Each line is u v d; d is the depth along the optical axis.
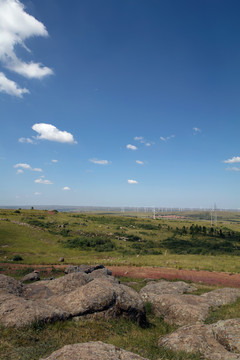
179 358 7.17
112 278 20.94
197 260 39.38
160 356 7.39
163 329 10.80
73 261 36.88
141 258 41.69
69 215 95.75
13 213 82.12
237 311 11.94
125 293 11.27
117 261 37.22
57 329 8.54
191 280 24.64
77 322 9.38
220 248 57.22
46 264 33.72
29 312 8.83
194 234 76.75
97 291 10.72
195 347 7.70
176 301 12.64
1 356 6.59
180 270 30.42
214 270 30.36
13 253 41.84
